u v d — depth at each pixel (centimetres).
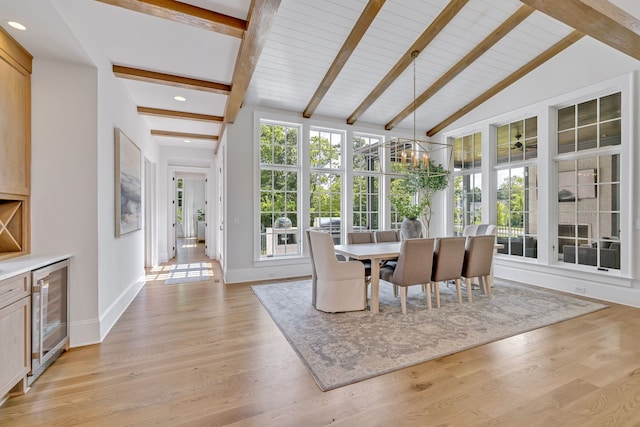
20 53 238
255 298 398
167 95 404
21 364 189
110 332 289
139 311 348
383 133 607
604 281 384
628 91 364
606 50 382
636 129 358
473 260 375
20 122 238
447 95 531
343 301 340
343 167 579
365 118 579
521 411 174
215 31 260
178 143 666
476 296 402
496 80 497
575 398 186
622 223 370
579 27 266
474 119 560
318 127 554
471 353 244
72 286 261
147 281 495
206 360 234
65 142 262
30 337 200
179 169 741
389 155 612
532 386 198
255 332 288
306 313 338
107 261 297
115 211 325
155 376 212
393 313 337
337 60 396
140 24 261
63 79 263
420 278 338
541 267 454
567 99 423
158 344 263
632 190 361
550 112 446
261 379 208
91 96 272
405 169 604
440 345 256
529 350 248
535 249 480
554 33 402
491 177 542
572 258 430
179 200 1194
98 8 235
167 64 330
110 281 307
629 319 316
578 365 224
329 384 200
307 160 541
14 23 211
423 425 163
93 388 197
